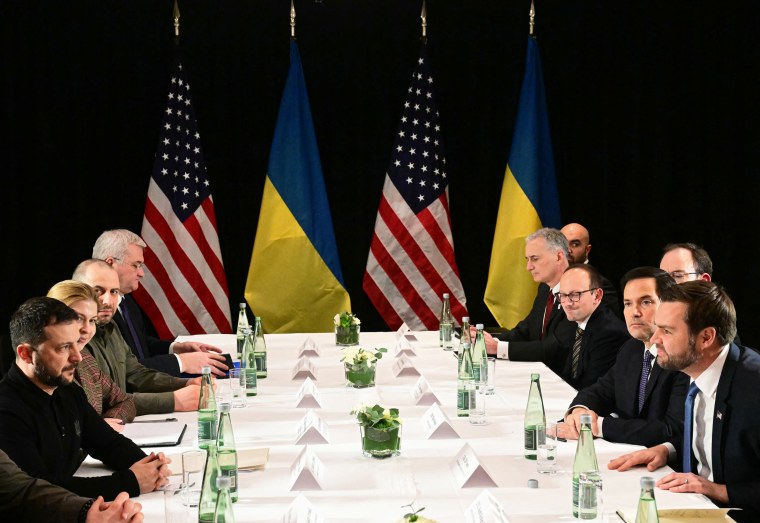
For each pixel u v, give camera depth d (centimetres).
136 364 392
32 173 610
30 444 249
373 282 613
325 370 405
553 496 236
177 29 597
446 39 640
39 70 604
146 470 248
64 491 228
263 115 636
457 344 470
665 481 245
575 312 403
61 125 612
